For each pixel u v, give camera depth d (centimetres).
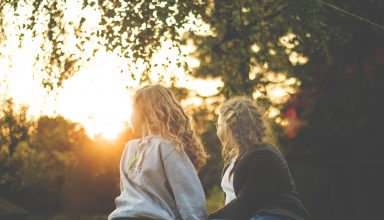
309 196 1399
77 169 1573
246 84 823
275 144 375
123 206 337
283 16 745
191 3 624
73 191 1642
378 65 1253
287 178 353
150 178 337
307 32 752
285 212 340
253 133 363
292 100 1381
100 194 1697
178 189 331
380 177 1398
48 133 1367
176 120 348
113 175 1653
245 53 817
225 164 395
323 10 729
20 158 848
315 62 1188
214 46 845
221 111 376
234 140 368
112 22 580
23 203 1509
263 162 348
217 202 1459
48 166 1455
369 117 1333
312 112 1370
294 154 1458
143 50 592
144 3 588
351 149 1411
